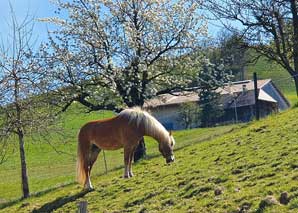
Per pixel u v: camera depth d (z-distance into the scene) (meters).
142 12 31.25
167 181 17.62
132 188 18.22
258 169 15.40
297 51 32.88
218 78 34.34
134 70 30.47
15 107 23.81
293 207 11.40
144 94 30.80
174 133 50.72
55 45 30.17
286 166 14.76
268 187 13.25
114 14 31.23
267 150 17.56
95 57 30.11
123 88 30.27
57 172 39.75
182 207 14.16
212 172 16.88
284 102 77.88
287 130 19.91
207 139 26.55
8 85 23.80
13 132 23.95
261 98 66.75
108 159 39.06
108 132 19.14
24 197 23.66
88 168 19.80
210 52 33.75
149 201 15.88
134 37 30.36
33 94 24.89
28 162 45.53
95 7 31.02
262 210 11.80
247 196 13.03
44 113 25.41
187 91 32.38
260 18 32.69
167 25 31.48
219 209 12.95
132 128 18.78
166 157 18.80
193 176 17.08
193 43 31.72
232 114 64.75
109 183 19.94
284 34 33.19
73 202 18.81
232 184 14.58
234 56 35.94
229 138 22.38
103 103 30.12
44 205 19.70
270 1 32.28
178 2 31.84
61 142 27.22
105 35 30.25
